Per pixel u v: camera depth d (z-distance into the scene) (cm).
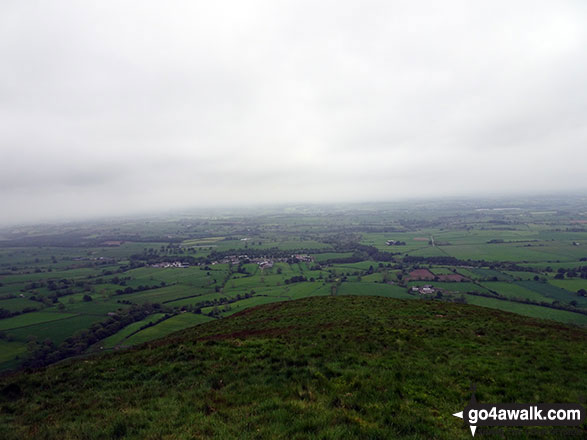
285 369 1473
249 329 2677
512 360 1576
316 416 991
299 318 2961
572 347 1795
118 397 1289
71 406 1223
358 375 1365
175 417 1054
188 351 1797
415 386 1257
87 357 1962
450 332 2150
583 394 1188
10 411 1229
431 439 885
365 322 2542
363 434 896
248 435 903
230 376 1433
